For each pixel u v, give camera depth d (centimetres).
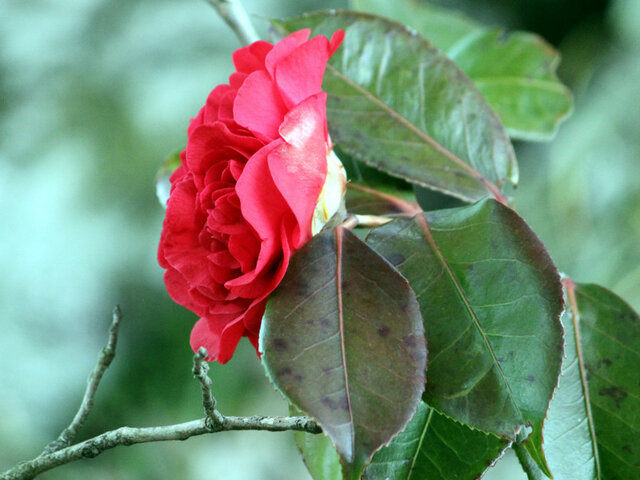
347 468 56
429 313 59
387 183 68
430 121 67
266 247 57
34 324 214
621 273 166
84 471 188
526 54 77
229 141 58
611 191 174
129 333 216
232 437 199
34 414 209
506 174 67
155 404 210
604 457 63
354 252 59
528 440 58
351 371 57
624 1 191
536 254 60
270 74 58
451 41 80
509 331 59
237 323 59
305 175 58
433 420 61
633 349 64
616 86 185
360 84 68
